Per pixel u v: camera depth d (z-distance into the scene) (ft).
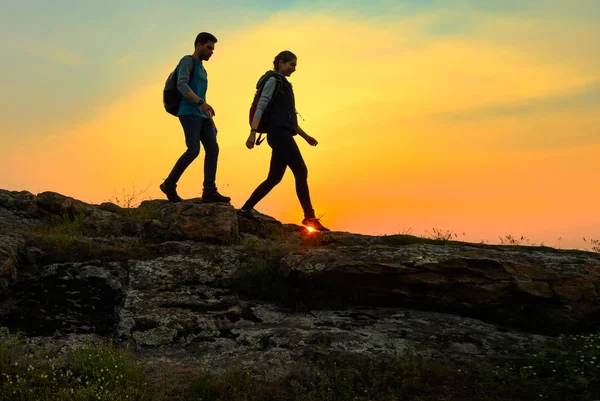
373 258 20.65
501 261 20.34
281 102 24.97
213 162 27.45
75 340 16.83
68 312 18.43
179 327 17.90
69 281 19.99
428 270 20.22
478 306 20.10
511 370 16.14
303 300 20.83
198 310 19.26
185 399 14.30
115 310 19.04
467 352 17.37
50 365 14.96
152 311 18.60
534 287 19.95
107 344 16.83
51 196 27.81
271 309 20.29
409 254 20.86
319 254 21.09
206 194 26.99
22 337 16.56
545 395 14.94
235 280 21.36
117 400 13.79
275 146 25.04
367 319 19.36
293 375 15.47
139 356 16.60
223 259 22.44
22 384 13.69
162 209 26.32
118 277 20.81
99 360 15.02
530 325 20.06
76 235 24.73
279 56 25.75
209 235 24.56
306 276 20.47
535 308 20.17
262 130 25.22
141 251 22.93
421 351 17.01
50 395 13.78
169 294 19.95
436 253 20.97
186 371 15.52
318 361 16.08
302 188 25.39
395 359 16.26
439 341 17.85
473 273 20.18
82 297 19.33
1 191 28.43
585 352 16.83
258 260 22.38
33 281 19.66
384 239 26.32
